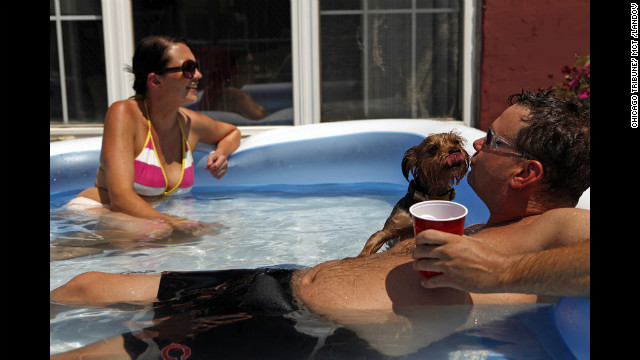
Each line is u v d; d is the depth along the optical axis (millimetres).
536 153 1530
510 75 5082
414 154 2637
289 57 5211
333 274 1647
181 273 1805
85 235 2689
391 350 1358
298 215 3121
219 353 1362
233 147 3906
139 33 5156
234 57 5215
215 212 3182
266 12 5137
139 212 2988
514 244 1479
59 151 3750
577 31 4965
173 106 3262
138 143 3229
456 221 1340
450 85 5344
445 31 5238
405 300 1525
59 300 1719
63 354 1373
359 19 5207
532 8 4961
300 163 3965
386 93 5379
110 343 1423
